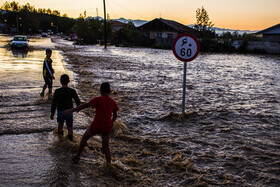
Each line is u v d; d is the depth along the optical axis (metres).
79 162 4.29
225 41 45.50
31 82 10.38
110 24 59.00
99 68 16.61
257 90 11.61
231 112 7.96
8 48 28.05
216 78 14.77
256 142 5.71
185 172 4.28
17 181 3.55
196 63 23.28
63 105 4.93
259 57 33.88
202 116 7.51
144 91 10.57
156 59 25.38
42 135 5.27
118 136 5.71
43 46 34.62
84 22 54.66
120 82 12.25
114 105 4.07
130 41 54.50
